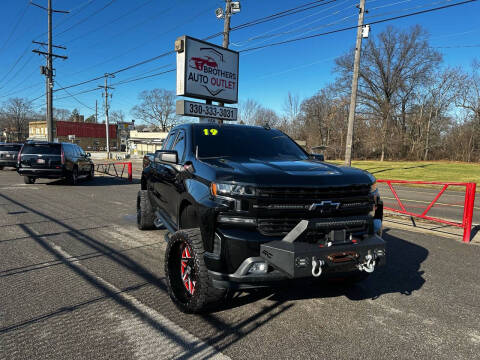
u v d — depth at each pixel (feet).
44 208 28.37
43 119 344.49
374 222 10.94
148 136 216.54
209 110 44.01
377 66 167.32
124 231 21.13
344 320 10.48
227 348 8.77
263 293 12.44
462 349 8.99
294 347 8.90
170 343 8.95
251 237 9.33
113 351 8.52
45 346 8.68
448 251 18.28
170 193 14.44
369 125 165.37
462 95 155.02
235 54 46.09
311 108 196.34
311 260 8.98
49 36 99.50
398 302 11.87
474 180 66.23
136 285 12.78
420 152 168.25
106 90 165.58
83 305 11.05
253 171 10.00
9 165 64.28
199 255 9.96
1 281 12.95
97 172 76.18
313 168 11.07
